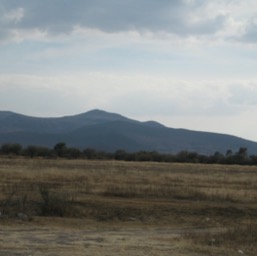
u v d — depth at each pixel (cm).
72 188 3341
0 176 4222
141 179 4469
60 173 4784
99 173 5131
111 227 2238
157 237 1875
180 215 2602
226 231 1980
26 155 12294
